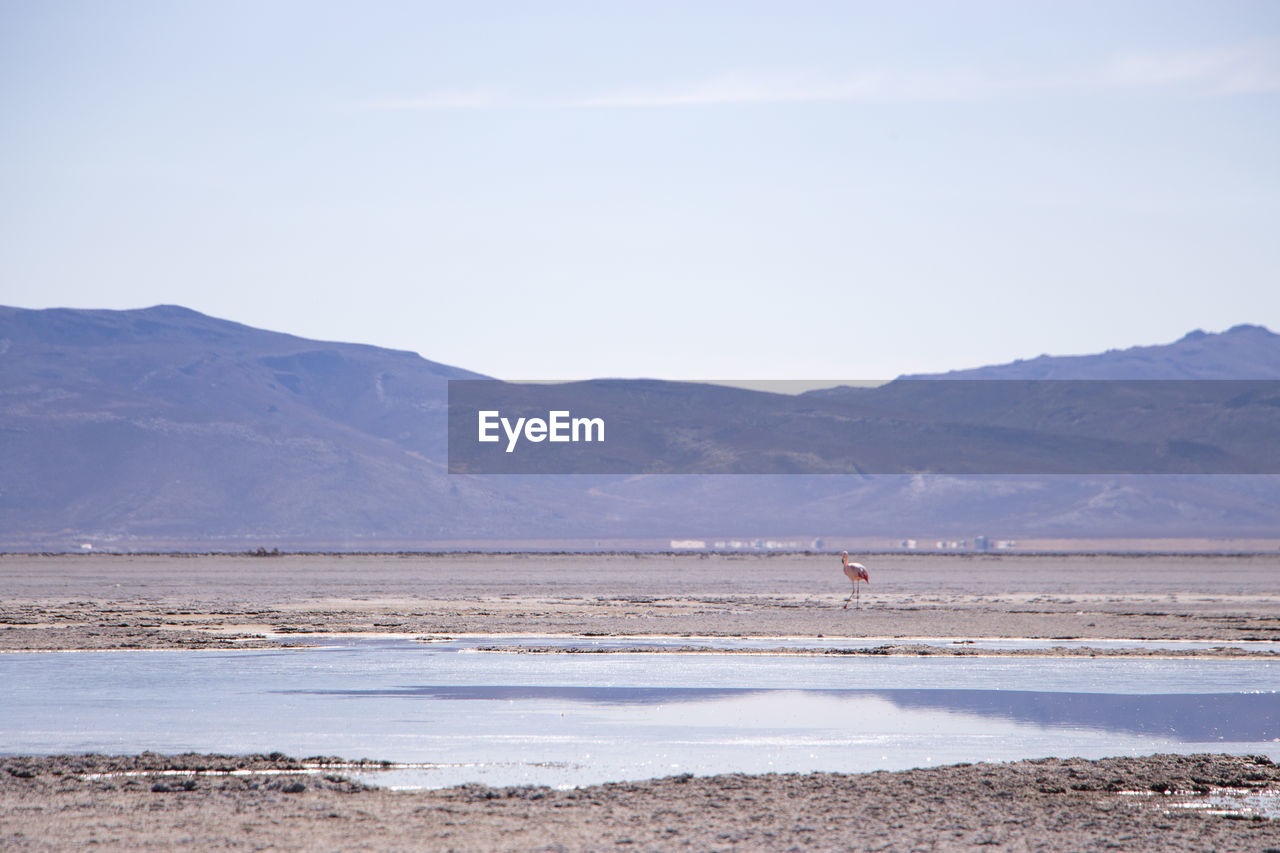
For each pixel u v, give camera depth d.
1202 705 53.03
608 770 39.06
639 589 156.62
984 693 56.16
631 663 66.69
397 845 29.97
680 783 36.69
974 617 102.94
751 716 49.25
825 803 34.41
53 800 33.88
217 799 34.16
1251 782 37.47
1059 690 57.38
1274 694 56.50
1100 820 33.00
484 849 29.73
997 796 35.44
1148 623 98.50
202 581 172.12
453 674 61.53
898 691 56.50
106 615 97.38
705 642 79.25
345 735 44.50
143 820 31.91
